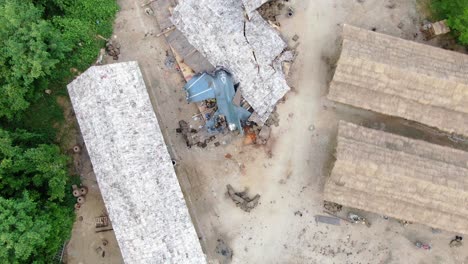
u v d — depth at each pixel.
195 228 37.31
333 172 34.03
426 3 37.09
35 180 33.53
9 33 32.25
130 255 33.16
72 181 37.09
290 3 37.28
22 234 30.36
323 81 37.19
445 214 33.97
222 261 37.16
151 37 37.44
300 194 37.19
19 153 32.62
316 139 37.22
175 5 36.84
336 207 36.88
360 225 36.84
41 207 33.72
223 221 37.34
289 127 37.22
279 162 37.25
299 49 37.31
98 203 37.38
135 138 33.28
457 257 36.62
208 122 36.81
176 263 33.00
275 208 37.22
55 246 33.81
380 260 36.84
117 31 37.38
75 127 37.38
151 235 32.88
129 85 33.56
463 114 34.25
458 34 36.03
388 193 33.88
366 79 34.03
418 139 36.50
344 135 34.28
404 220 36.06
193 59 36.34
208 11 34.75
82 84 33.44
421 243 36.59
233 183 37.34
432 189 33.19
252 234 37.22
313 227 37.06
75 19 36.25
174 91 37.41
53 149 34.25
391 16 37.22
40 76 35.59
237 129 36.84
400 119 36.94
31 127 36.81
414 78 33.47
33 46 32.06
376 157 33.44
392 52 33.97
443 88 33.44
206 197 37.38
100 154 33.28
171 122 37.44
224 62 35.44
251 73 35.31
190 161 37.44
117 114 33.00
